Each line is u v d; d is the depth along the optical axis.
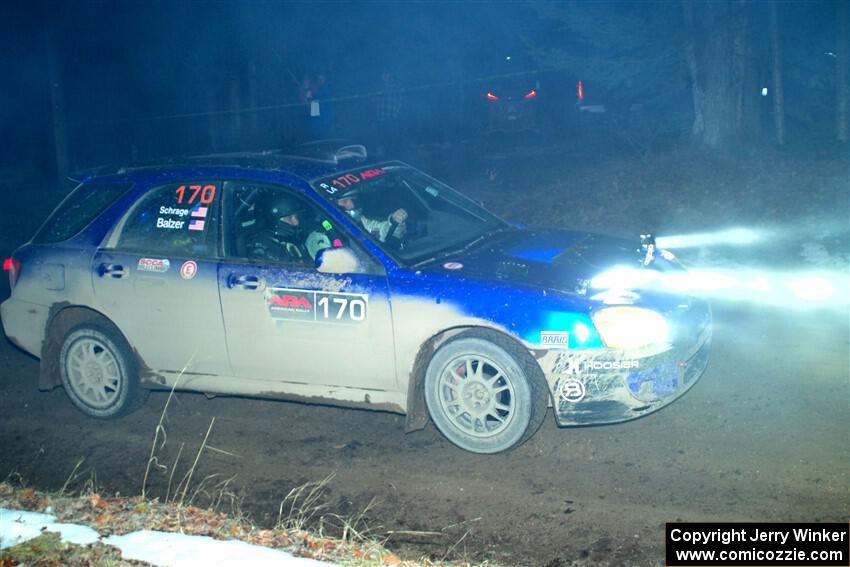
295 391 5.71
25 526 4.22
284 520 4.77
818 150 12.56
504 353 5.10
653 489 4.77
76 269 6.14
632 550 4.22
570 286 5.18
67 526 4.20
